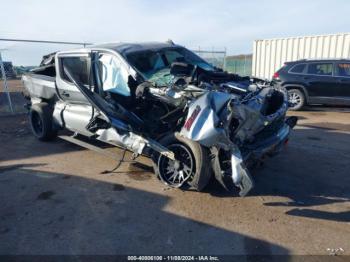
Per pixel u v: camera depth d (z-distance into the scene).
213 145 3.62
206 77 4.51
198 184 3.86
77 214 3.65
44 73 6.72
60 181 4.57
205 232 3.27
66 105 5.84
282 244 3.06
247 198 3.98
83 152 5.84
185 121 3.82
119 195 4.10
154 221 3.48
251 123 3.68
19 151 6.03
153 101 4.35
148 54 5.10
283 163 5.15
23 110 10.47
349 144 6.21
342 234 3.21
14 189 4.34
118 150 5.68
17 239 3.20
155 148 4.12
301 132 7.24
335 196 4.02
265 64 15.01
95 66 4.93
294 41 13.83
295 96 10.27
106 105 4.57
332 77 9.72
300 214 3.60
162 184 4.38
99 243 3.11
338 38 12.62
